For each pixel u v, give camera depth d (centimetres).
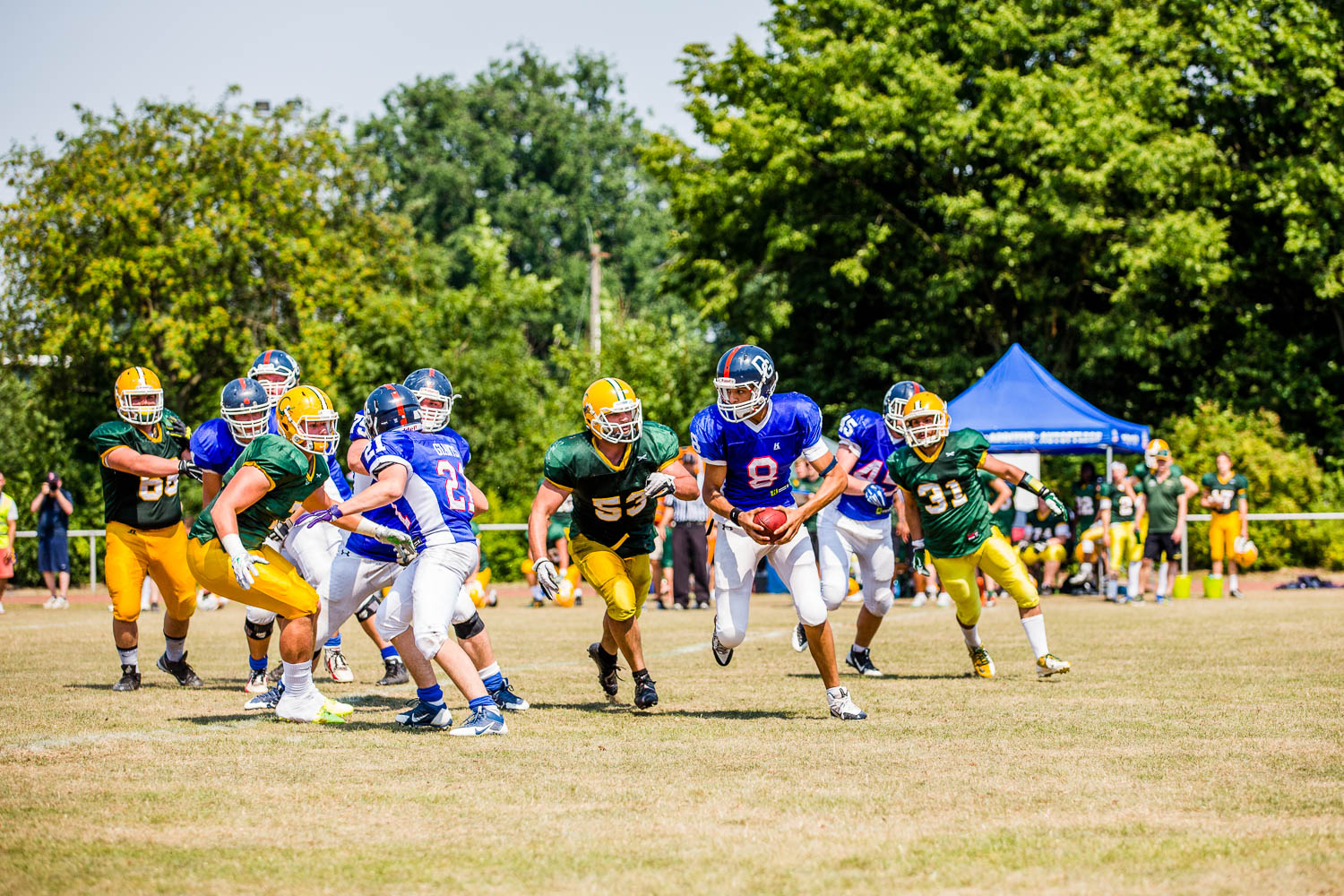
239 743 1095
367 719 1252
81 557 4388
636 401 1191
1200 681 1459
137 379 1491
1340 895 630
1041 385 3172
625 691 1451
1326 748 1030
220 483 1395
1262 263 4766
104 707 1329
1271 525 3809
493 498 4584
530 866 698
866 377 5038
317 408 1218
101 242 4928
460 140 8975
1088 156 4250
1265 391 4584
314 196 5456
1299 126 4666
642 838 757
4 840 755
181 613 1520
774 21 5019
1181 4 4597
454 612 1205
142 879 675
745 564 1278
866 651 1611
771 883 661
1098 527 3150
